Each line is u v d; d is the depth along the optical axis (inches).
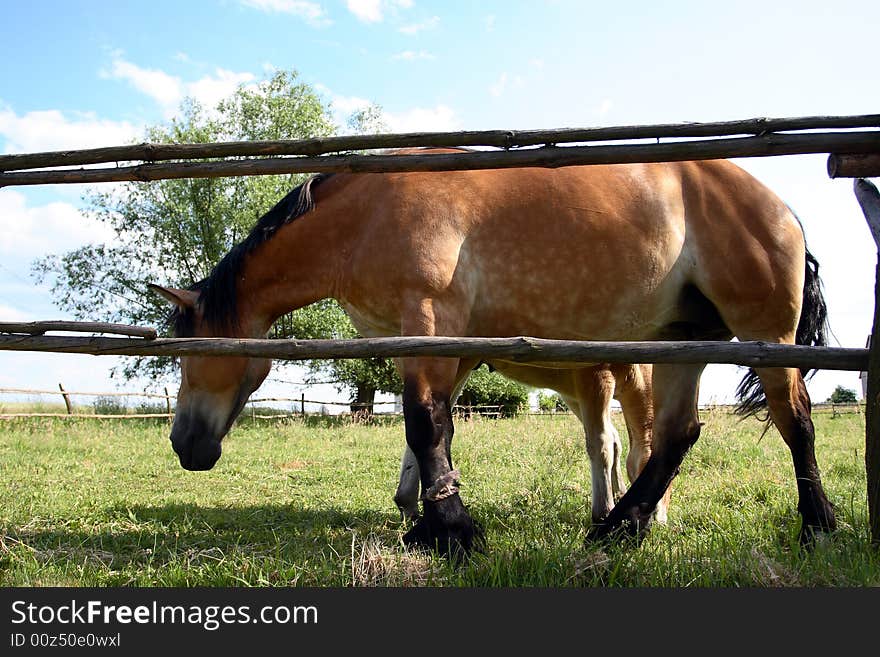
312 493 239.3
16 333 109.3
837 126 116.3
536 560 116.7
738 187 154.3
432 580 114.3
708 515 180.2
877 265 112.7
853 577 110.0
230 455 356.2
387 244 143.2
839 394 1082.1
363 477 282.7
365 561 120.0
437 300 139.8
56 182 122.2
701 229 152.2
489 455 332.8
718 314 159.0
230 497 228.5
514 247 144.5
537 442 384.5
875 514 115.4
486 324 148.9
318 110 1018.1
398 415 786.2
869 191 124.7
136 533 166.2
